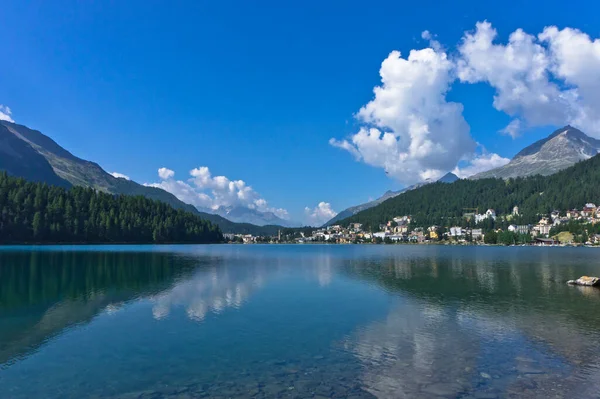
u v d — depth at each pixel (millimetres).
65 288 48406
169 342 25047
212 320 31203
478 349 23484
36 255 111375
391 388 17734
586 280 52438
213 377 19125
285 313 33812
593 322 30438
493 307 36625
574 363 20984
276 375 19344
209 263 94188
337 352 22953
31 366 20688
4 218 178125
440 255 145375
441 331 27766
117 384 18266
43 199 196875
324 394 17094
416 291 46938
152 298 41156
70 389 17750
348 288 49688
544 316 32625
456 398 16672
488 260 109812
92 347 23984
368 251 195875
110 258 103438
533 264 92375
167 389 17703
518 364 20828
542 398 16719
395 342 25000
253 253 163875
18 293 44312
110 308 35812
